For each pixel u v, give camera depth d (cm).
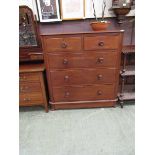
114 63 187
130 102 222
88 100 205
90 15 209
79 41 175
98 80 194
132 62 223
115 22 212
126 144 154
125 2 190
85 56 182
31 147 155
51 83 194
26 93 198
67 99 204
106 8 207
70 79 192
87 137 164
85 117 195
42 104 206
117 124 181
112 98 205
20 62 218
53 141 162
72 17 208
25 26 205
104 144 155
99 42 175
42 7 203
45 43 174
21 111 215
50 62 183
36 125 186
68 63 184
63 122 188
